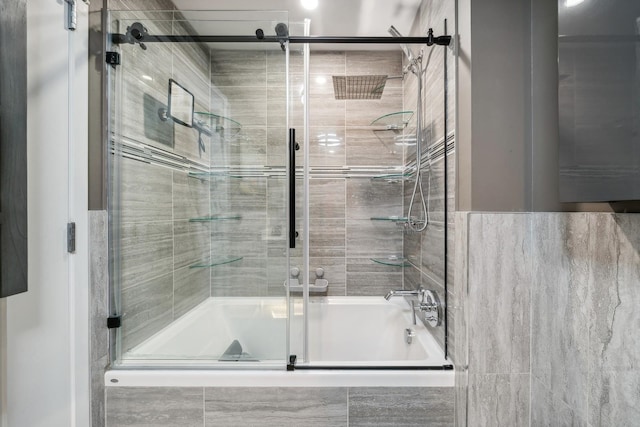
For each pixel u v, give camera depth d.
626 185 0.66
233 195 1.56
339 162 2.39
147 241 1.54
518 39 1.21
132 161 1.47
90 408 1.27
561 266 1.04
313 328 2.22
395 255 2.38
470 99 1.21
